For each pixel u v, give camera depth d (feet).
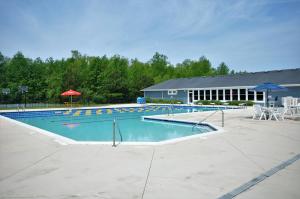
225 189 14.88
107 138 42.80
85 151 24.31
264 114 50.75
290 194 14.15
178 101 118.42
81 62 186.80
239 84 100.22
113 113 85.97
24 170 18.53
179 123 53.36
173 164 19.84
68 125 60.18
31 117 76.07
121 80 141.90
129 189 14.96
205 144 27.20
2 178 16.87
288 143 27.61
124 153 23.43
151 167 19.10
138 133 46.91
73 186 15.42
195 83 123.24
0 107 103.60
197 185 15.51
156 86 140.36
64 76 134.92
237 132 35.01
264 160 20.89
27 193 14.42
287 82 86.33
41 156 22.48
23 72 160.86
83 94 128.16
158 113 86.94
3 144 27.71
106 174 17.57
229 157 21.84
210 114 63.98
